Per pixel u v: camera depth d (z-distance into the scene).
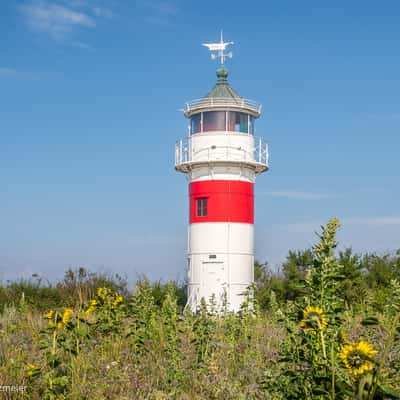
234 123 31.42
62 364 9.91
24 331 14.72
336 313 6.99
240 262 30.69
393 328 5.16
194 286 30.88
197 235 31.12
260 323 16.23
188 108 31.84
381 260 28.81
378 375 5.01
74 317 11.01
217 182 30.92
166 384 9.75
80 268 27.12
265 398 8.16
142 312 13.64
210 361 10.59
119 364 10.90
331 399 5.56
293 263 30.08
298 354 7.73
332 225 7.30
